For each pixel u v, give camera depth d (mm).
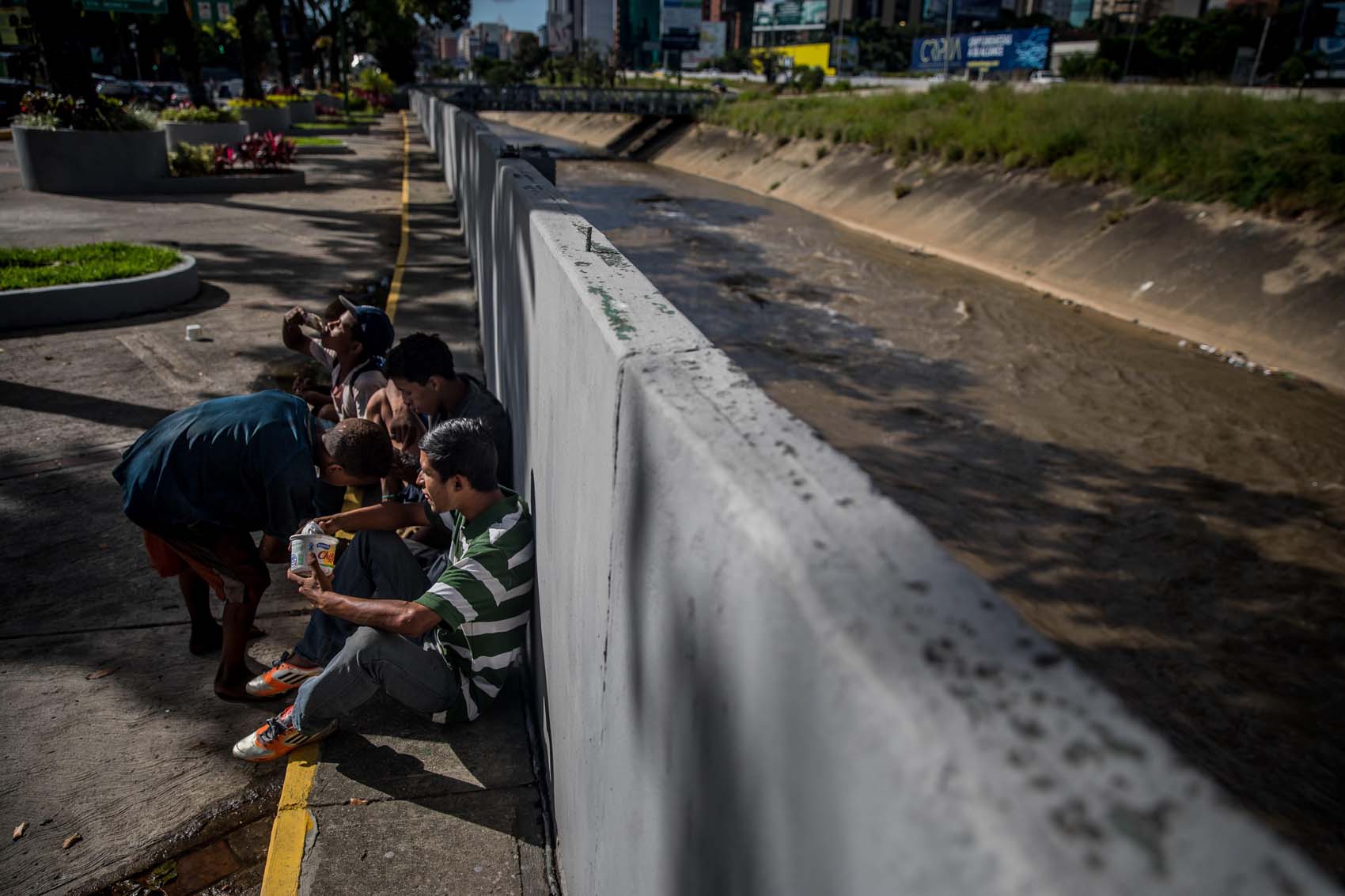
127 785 2693
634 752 1376
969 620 680
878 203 26891
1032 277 19141
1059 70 74188
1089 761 535
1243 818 495
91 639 3379
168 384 6082
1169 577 7801
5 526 4148
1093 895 445
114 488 4578
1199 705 6094
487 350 6215
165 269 8211
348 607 2637
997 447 10570
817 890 705
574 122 64438
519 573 2742
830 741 676
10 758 2764
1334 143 16250
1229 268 15938
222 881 2387
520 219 3580
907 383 12672
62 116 14797
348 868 2354
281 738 2756
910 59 135375
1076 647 6715
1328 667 6559
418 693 2721
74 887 2340
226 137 21672
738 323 15266
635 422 1314
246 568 2957
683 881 1104
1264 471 10125
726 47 164375
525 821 2541
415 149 26062
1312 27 72375
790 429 1087
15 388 5840
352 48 68000
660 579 1184
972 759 539
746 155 38688
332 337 4227
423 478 2688
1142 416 11703
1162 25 82688
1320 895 438
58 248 8977
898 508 868
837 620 685
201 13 28812
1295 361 13625
